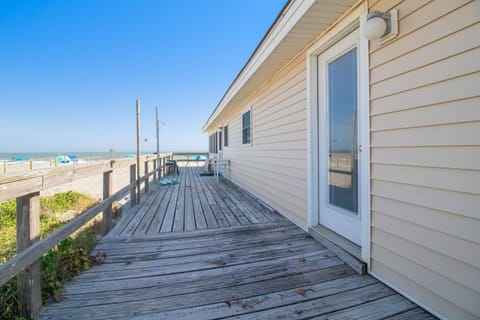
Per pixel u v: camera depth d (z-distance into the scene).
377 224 1.70
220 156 9.09
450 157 1.23
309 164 2.68
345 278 1.73
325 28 2.25
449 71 1.22
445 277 1.27
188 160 17.38
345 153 2.23
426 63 1.33
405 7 1.45
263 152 4.30
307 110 2.70
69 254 1.93
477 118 1.11
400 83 1.49
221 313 1.36
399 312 1.36
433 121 1.31
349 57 2.16
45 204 4.73
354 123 2.10
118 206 4.25
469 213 1.16
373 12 1.58
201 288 1.61
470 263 1.16
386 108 1.60
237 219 3.24
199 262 1.99
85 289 1.58
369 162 1.75
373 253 1.74
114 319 1.31
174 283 1.67
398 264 1.54
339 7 1.91
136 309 1.39
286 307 1.41
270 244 2.38
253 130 4.93
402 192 1.50
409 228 1.46
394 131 1.55
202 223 3.05
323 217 2.60
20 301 1.29
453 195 1.22
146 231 2.74
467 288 1.17
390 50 1.56
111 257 2.08
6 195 1.08
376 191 1.70
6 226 3.51
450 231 1.24
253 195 4.91
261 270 1.85
